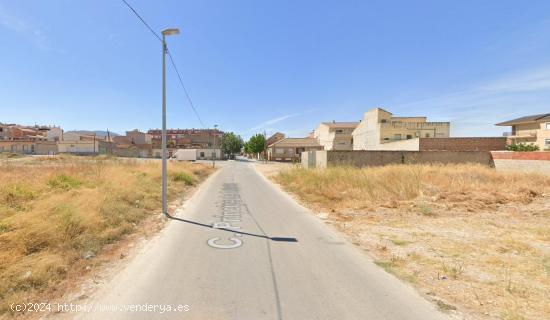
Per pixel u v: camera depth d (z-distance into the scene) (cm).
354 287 323
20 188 734
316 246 468
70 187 848
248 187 1309
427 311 275
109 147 6231
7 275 314
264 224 612
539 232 559
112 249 441
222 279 338
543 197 902
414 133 3212
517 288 325
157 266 375
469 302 293
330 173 1239
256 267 376
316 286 324
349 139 4400
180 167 1864
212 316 260
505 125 4003
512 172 1308
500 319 262
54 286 314
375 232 560
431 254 438
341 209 774
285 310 272
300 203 886
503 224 622
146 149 6550
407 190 942
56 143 6025
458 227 599
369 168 1514
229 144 6812
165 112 718
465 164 1656
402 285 330
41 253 379
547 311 276
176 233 535
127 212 639
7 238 391
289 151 5041
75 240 441
